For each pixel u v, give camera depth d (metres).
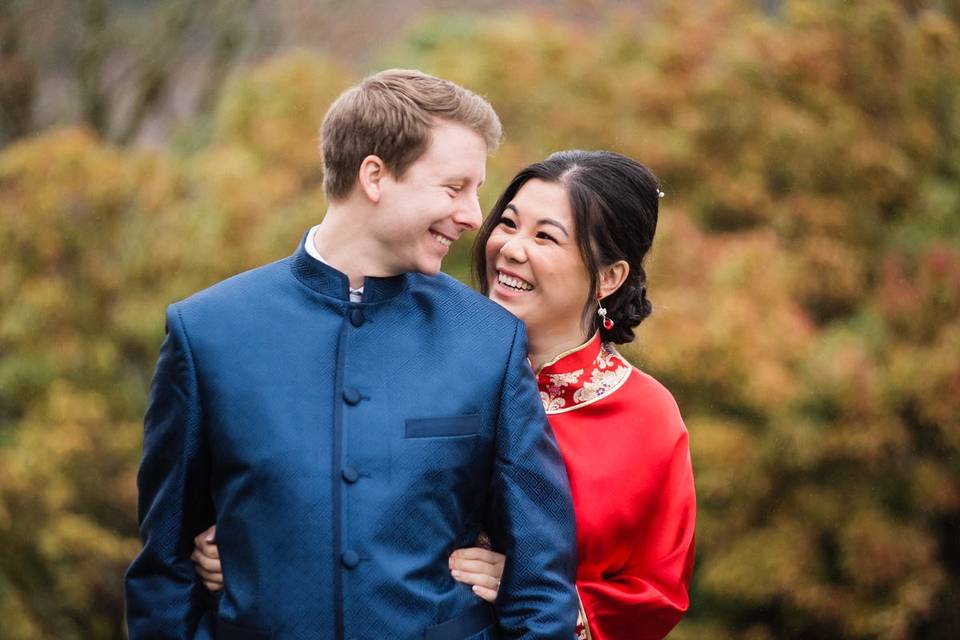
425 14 13.27
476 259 2.53
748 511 9.17
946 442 8.90
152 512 2.04
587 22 12.69
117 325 9.74
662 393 2.55
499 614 2.06
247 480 1.94
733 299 9.03
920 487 8.91
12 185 9.91
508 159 9.22
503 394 2.07
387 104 1.99
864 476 9.05
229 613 1.96
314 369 2.00
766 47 10.53
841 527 9.00
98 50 13.03
